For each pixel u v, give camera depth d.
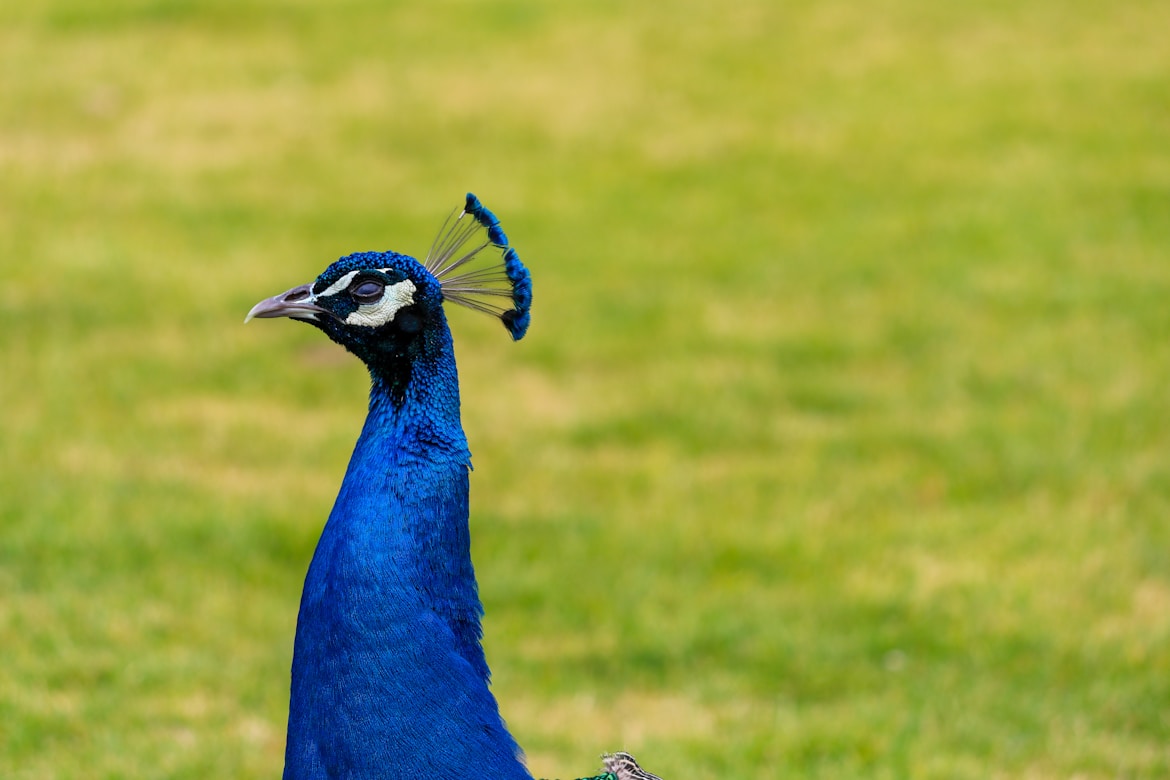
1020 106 25.77
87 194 22.17
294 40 29.06
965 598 11.22
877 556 12.02
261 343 17.06
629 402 15.67
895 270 19.73
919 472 13.81
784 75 27.50
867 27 29.80
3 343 16.75
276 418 14.97
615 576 11.66
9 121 24.83
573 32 29.59
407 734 4.55
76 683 9.62
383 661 4.56
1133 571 11.66
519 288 5.14
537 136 24.98
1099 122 24.95
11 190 22.22
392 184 22.95
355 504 4.69
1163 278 19.19
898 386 16.09
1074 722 9.35
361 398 15.65
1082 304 18.39
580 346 17.33
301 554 11.87
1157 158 23.47
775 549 12.16
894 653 10.45
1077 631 10.66
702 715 9.45
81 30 29.34
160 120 25.22
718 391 15.89
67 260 19.62
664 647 10.52
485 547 12.16
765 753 8.86
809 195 22.58
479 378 16.41
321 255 20.12
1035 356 16.80
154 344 16.92
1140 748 9.05
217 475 13.40
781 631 10.70
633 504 13.11
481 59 28.23
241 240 20.64
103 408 15.00
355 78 27.23
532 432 14.85
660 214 21.92
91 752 8.61
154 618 10.59
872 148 24.31
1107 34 28.89
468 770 4.57
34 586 11.02
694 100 26.45
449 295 5.05
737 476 13.76
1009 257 20.08
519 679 10.01
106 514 12.36
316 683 4.62
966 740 9.09
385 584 4.59
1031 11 30.36
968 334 17.55
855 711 9.50
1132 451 14.21
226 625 10.63
